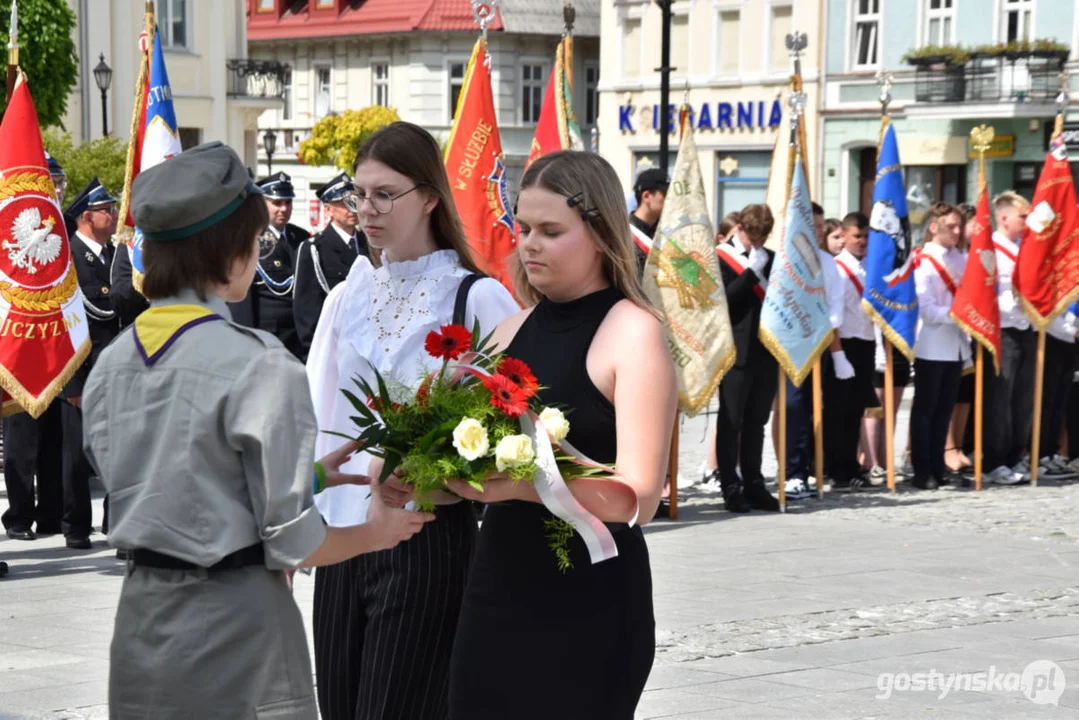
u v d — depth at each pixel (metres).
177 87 38.28
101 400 3.54
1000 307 13.70
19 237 8.91
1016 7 35.34
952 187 36.59
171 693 3.40
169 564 3.42
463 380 3.92
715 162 42.19
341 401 4.98
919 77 36.19
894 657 7.24
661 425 3.79
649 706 6.34
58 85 24.75
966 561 9.80
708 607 8.30
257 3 60.06
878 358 13.58
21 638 7.51
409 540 4.55
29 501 10.48
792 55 11.77
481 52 9.41
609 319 3.91
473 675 3.94
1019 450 13.95
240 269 3.59
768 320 11.49
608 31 44.91
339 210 8.88
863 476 13.27
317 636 4.78
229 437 3.38
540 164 3.98
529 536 3.91
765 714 6.23
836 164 39.09
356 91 57.50
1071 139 34.22
